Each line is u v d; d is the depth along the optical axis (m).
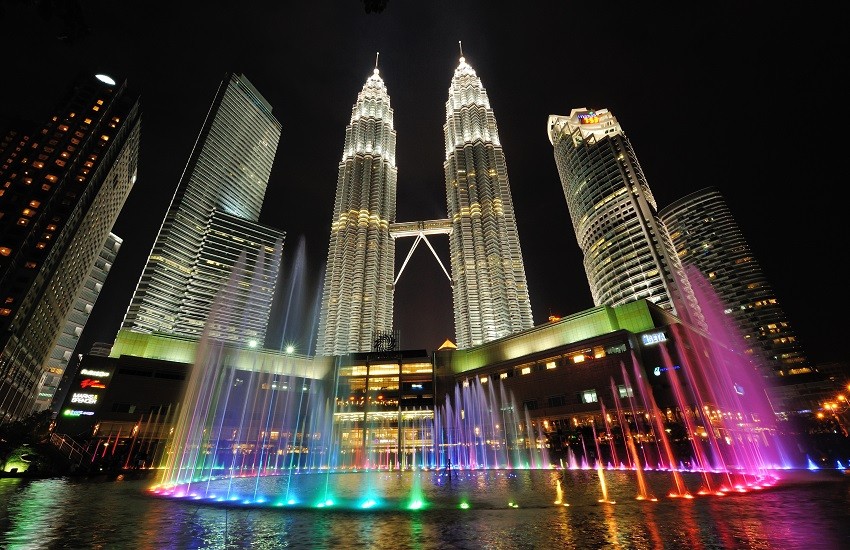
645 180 148.88
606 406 69.69
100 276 161.88
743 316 180.88
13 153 93.06
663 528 13.96
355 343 151.88
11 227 82.31
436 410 94.81
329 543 12.38
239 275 173.25
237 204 196.88
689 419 62.25
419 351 105.62
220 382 90.25
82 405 74.50
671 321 82.75
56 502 21.94
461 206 170.12
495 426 84.81
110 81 111.44
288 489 30.70
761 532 13.01
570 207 172.38
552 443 72.44
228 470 67.88
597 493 25.30
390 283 177.50
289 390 98.38
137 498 24.30
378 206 186.75
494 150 182.75
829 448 49.28
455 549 11.48
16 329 78.25
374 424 95.88
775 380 158.75
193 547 11.95
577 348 76.75
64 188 92.44
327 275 172.12
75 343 148.38
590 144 164.25
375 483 36.53
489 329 139.50
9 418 85.44
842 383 134.38
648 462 59.53
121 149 111.31
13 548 11.84
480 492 27.16
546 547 11.59
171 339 90.31
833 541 11.66
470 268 155.00
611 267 135.50
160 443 77.50
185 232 166.00
